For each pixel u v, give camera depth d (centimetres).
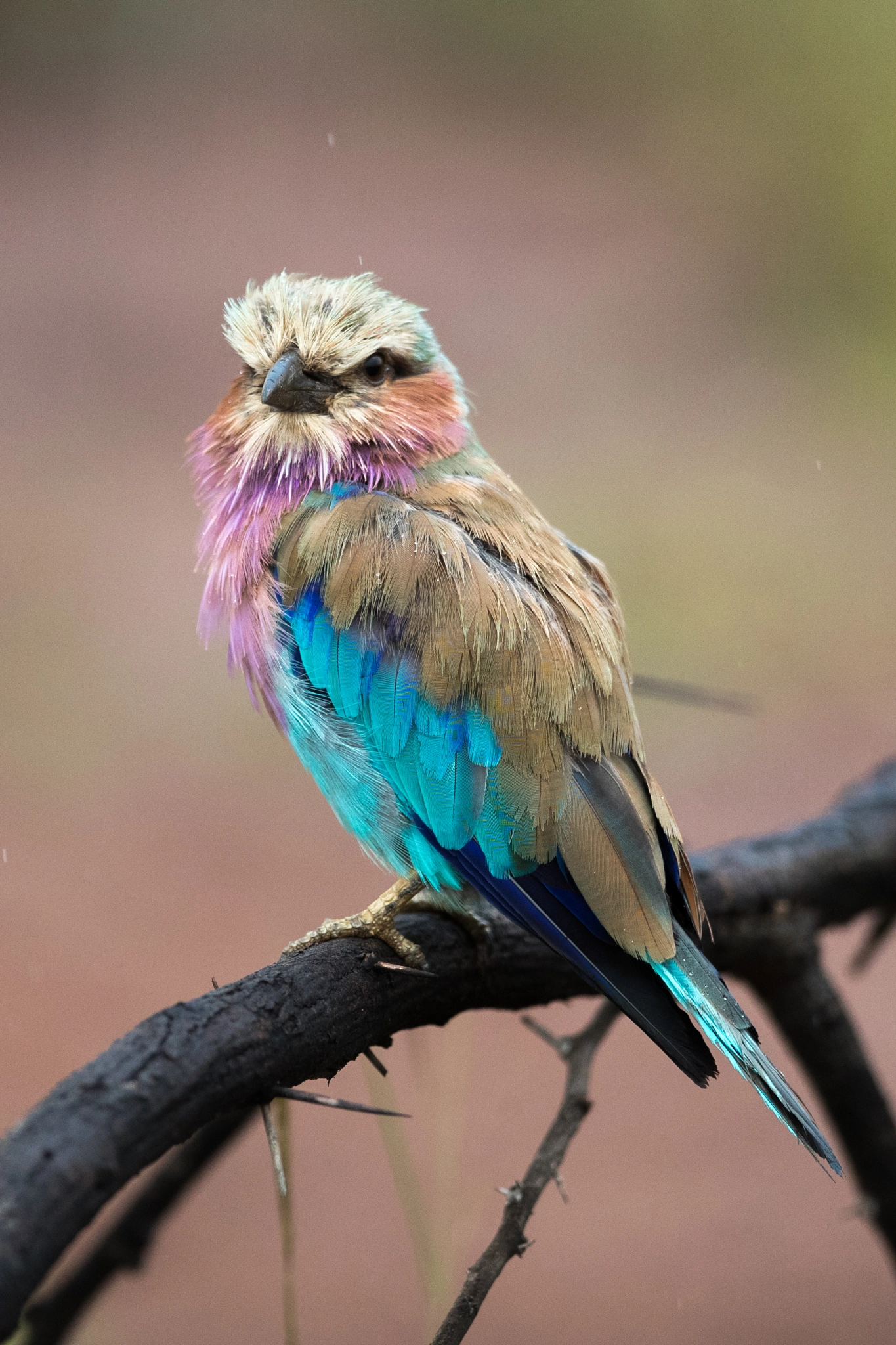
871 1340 980
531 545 625
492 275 2584
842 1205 1109
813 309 2458
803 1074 681
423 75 3384
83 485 2025
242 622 657
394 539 615
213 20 3584
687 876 577
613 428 2161
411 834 601
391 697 596
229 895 1407
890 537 1895
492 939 559
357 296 692
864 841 683
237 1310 997
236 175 2933
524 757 573
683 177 2850
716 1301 1015
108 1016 1220
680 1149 1162
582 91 3288
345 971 472
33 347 2339
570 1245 1062
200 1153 648
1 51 3412
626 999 529
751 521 1916
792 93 2788
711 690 1675
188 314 2470
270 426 665
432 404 681
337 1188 1120
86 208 2792
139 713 1670
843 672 1697
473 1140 1133
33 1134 351
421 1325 989
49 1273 335
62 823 1509
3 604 1781
